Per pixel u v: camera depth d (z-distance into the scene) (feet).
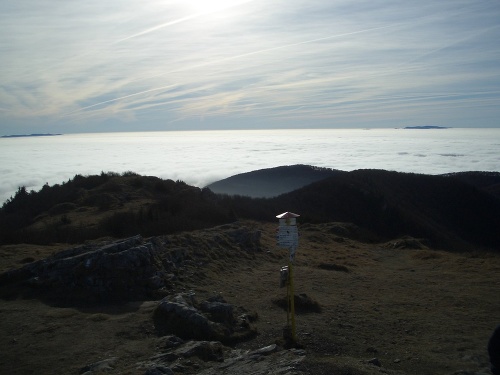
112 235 73.67
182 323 33.04
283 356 27.02
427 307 41.11
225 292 44.14
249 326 34.06
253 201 130.82
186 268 49.06
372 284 51.13
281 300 40.78
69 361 28.71
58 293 41.37
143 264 44.04
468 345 30.99
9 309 38.27
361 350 30.35
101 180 123.13
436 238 122.31
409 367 27.35
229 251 59.82
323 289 47.78
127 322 34.76
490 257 72.43
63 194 115.03
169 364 26.81
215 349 29.17
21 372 27.50
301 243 79.97
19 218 98.68
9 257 57.62
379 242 98.89
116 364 27.66
